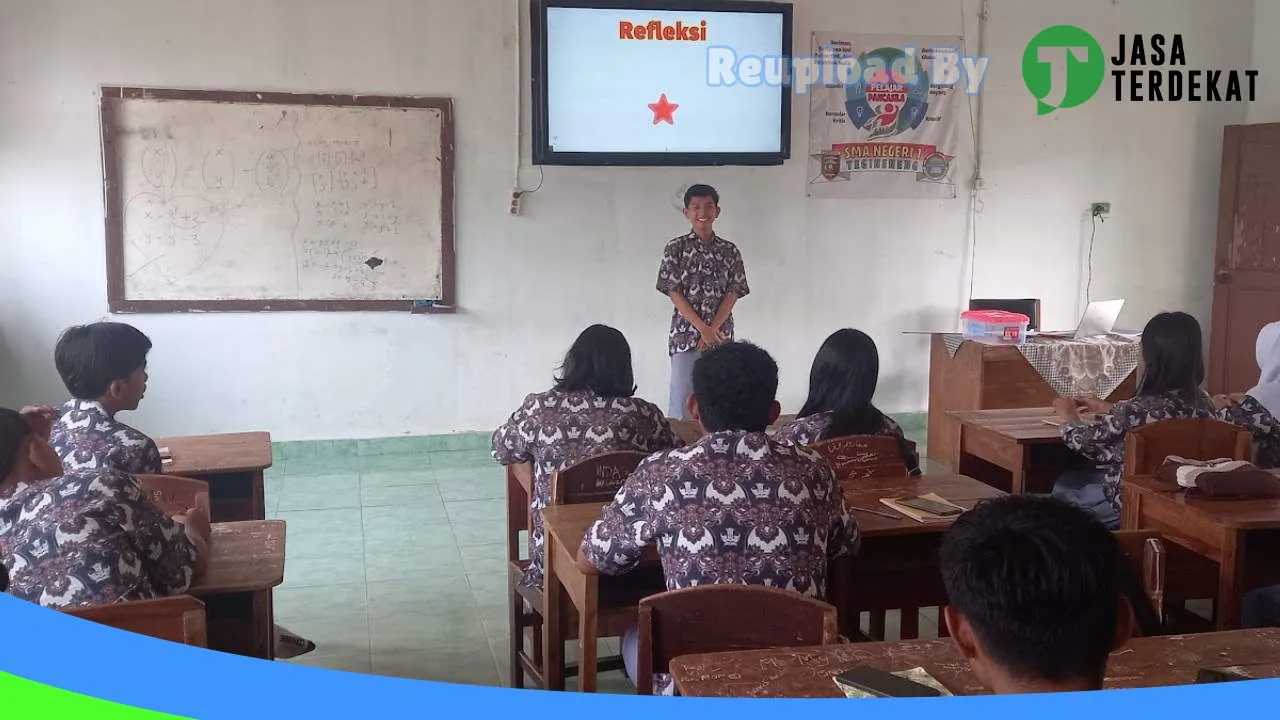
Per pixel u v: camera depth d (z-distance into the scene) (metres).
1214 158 6.66
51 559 1.85
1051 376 5.54
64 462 2.53
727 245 5.30
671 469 2.00
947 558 1.22
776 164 5.96
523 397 5.91
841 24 6.02
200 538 2.16
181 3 5.25
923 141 6.22
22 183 5.20
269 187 5.42
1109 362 5.60
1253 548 2.94
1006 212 6.42
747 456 2.00
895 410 6.42
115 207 5.27
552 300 5.87
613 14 5.62
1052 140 6.42
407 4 5.49
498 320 5.82
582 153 5.68
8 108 5.14
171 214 5.34
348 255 5.56
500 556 4.18
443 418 5.84
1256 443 3.23
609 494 2.64
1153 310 6.73
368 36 5.47
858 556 2.80
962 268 6.39
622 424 2.80
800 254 6.15
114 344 2.58
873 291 6.29
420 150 5.58
